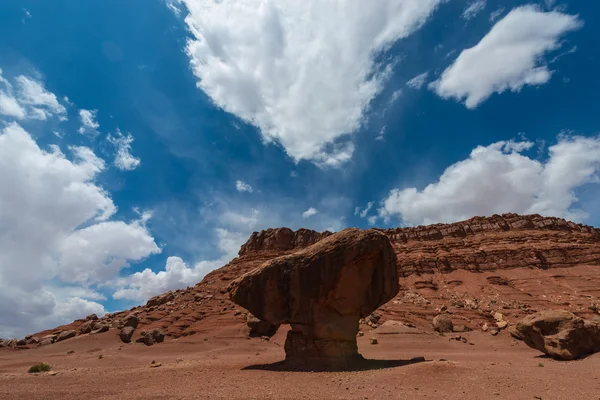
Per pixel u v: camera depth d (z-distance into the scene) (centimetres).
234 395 1602
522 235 12269
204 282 11794
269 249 13725
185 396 1602
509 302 7850
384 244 2764
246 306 2744
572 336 2861
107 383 2162
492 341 4988
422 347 4466
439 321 6112
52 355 4769
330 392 1653
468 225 13862
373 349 4322
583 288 8456
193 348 5156
